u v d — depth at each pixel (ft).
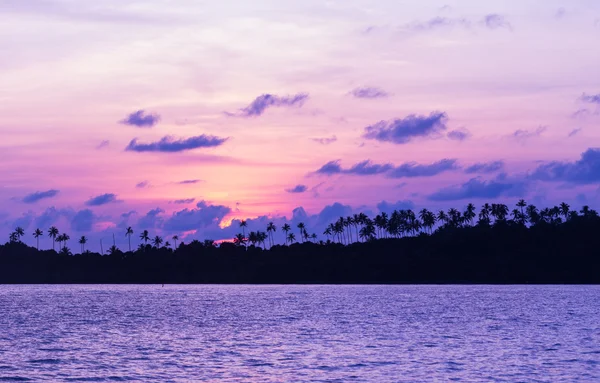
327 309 454.40
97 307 493.36
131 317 394.52
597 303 492.13
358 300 565.53
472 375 179.01
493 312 410.11
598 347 233.96
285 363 201.46
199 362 205.05
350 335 280.51
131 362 206.28
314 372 185.16
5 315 410.52
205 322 355.36
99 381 175.83
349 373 183.11
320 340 262.06
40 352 230.48
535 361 201.67
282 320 365.40
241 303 539.70
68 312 439.22
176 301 576.20
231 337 276.62
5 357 218.38
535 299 550.36
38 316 402.72
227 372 186.60
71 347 244.22
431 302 525.34
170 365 199.52
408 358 209.36
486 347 235.40
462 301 533.96
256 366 196.34
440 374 180.75
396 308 457.68
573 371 184.34
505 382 169.78
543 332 287.69
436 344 245.45
